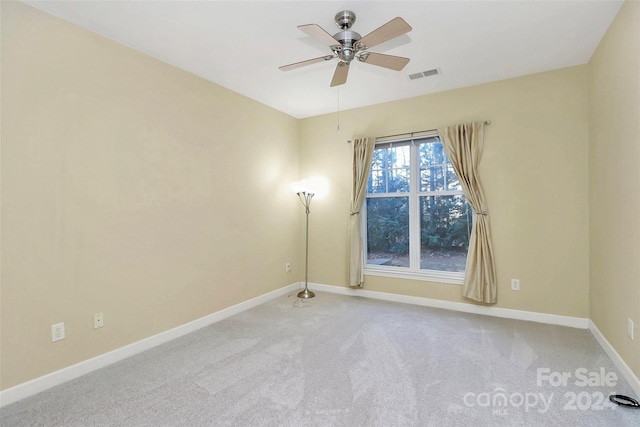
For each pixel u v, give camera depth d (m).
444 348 2.79
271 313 3.76
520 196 3.47
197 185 3.34
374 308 3.91
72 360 2.37
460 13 2.32
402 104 4.12
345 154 4.54
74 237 2.39
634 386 2.10
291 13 2.31
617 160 2.36
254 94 3.91
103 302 2.56
